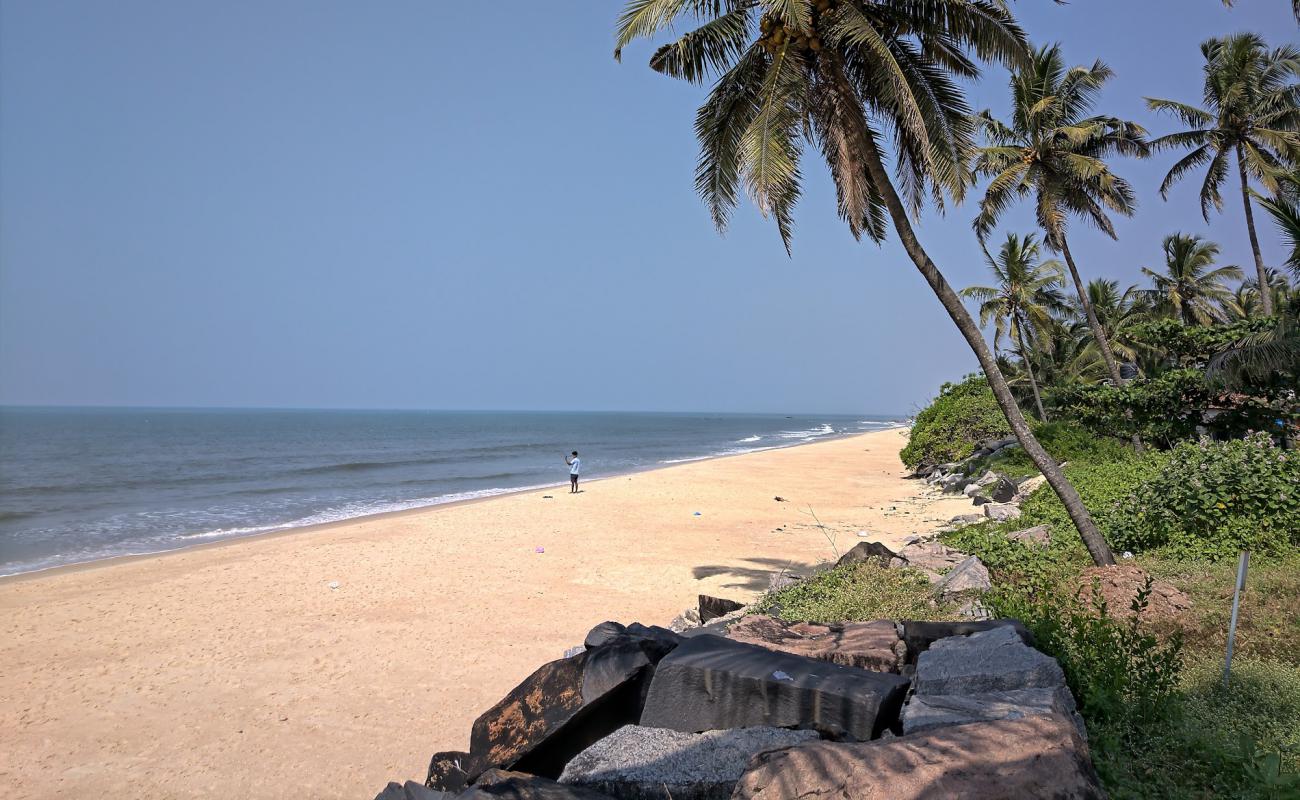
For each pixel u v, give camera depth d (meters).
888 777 3.27
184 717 8.92
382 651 11.13
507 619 12.70
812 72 10.79
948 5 10.53
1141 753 4.40
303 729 8.60
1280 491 10.02
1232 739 4.56
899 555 11.04
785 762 3.54
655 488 32.62
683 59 11.46
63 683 9.95
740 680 4.63
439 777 5.42
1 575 16.52
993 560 10.13
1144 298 43.53
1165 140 27.70
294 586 15.06
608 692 4.97
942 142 11.04
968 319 10.40
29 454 58.56
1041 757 3.33
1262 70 26.53
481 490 34.72
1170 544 10.13
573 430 142.88
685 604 13.57
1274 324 18.45
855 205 10.34
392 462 53.22
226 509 27.80
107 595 14.44
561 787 4.11
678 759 4.27
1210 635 6.89
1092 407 26.75
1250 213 26.83
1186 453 12.88
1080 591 8.06
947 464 34.00
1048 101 24.11
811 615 8.66
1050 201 24.83
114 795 7.25
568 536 20.59
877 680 4.61
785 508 25.94
